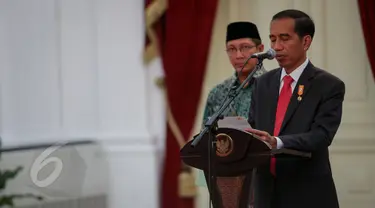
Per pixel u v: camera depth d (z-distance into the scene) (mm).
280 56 9039
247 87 10891
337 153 15094
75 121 15547
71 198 12898
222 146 8422
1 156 14305
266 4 15242
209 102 11359
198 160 8602
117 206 14953
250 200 9531
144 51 14875
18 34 15797
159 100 15242
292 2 15195
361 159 15047
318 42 15133
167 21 14484
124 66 15375
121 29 15391
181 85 14453
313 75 9039
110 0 15414
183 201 14562
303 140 8602
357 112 15047
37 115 15703
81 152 14391
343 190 15086
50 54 15688
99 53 15445
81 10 15547
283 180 8930
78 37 15570
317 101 8906
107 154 14961
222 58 15117
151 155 15008
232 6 15242
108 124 15391
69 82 15594
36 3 15742
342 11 15086
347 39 15070
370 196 15031
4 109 15797
